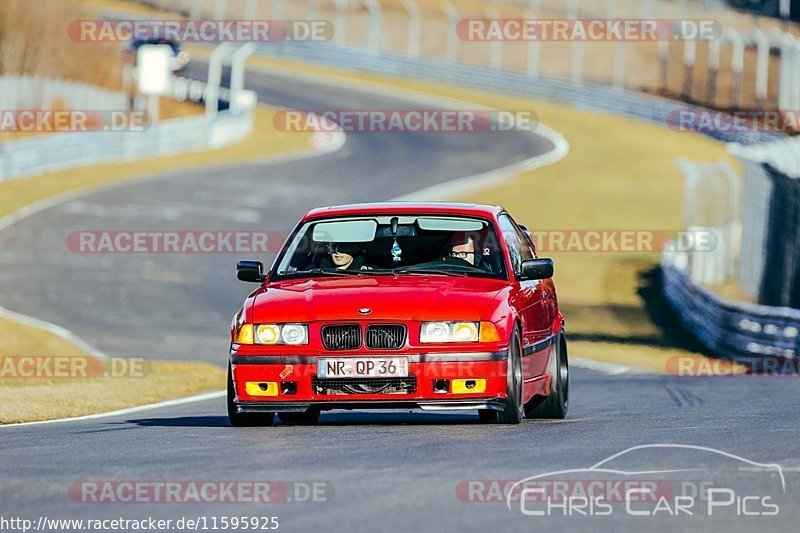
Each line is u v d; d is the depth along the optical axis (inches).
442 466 969.5
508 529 726.5
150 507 821.9
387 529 727.7
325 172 7278.5
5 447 1167.6
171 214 5693.9
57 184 6122.1
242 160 7490.2
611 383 2251.5
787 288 3486.7
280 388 1293.1
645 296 4913.9
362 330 1285.7
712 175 5610.2
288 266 1428.4
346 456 1043.9
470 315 1286.9
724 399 1779.0
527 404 1489.9
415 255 1414.9
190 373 2487.7
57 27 7667.3
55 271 4439.0
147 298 4126.5
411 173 7386.8
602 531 719.7
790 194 3479.3
